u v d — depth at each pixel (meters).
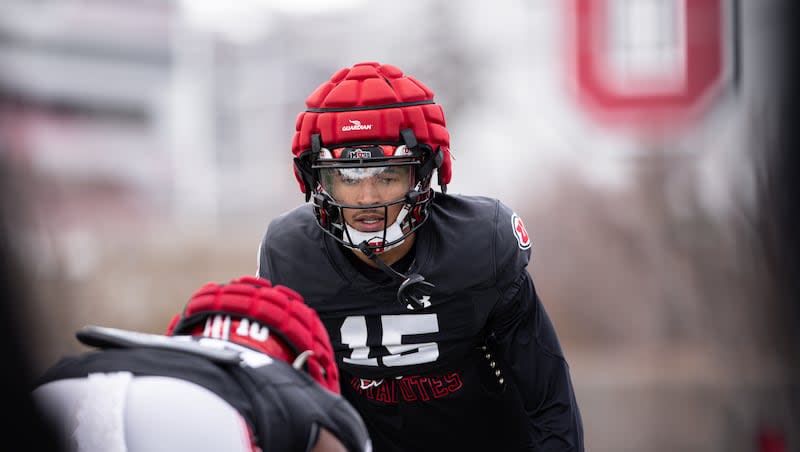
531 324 8.36
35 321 2.81
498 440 9.10
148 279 35.75
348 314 8.11
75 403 4.60
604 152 41.72
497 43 57.72
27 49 56.00
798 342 18.48
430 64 60.31
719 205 32.12
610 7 45.47
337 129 7.55
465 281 7.93
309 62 71.19
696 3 40.75
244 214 63.91
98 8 61.19
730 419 22.97
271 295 5.49
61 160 57.03
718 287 28.86
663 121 40.84
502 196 50.72
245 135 69.38
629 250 35.19
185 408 4.60
